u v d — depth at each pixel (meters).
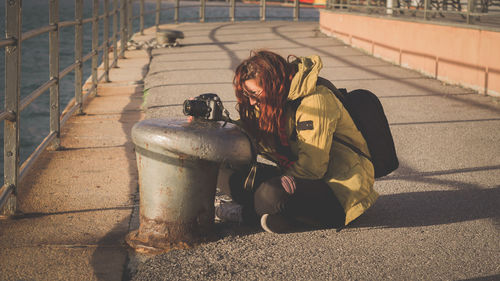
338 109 2.92
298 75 2.80
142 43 14.34
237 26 21.20
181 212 2.90
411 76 9.61
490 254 2.96
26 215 3.38
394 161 3.16
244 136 2.77
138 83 8.99
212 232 3.06
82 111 6.53
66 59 17.50
